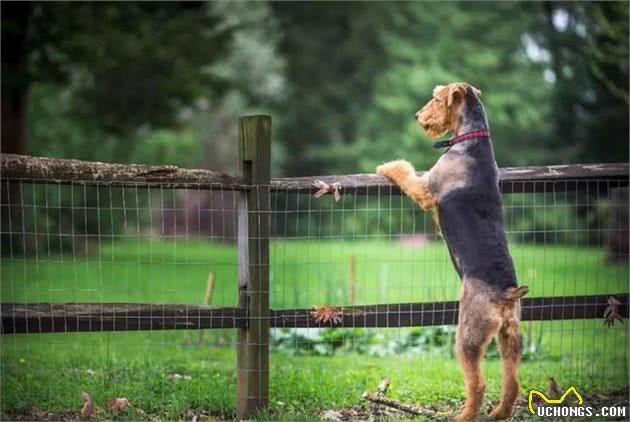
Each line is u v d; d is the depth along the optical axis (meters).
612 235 16.94
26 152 20.52
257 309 6.48
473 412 6.32
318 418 6.51
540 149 34.94
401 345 9.79
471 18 35.88
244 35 35.03
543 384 7.71
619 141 30.48
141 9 21.06
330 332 9.88
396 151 34.66
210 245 27.25
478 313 6.29
